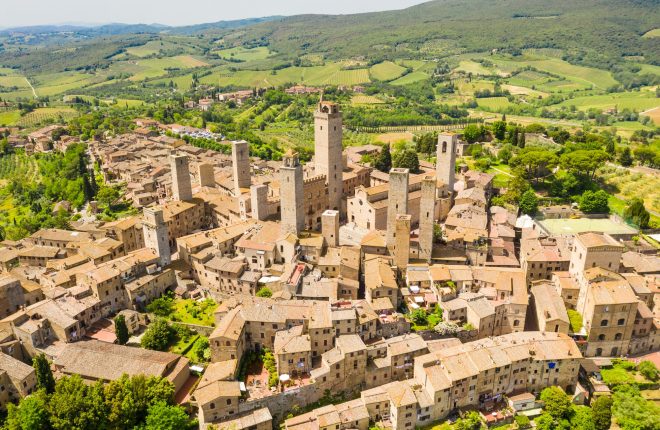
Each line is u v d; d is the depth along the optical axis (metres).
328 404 148.25
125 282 178.25
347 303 163.12
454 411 145.38
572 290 171.88
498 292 170.62
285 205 197.75
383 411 143.00
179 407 136.50
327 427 135.12
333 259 184.62
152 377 141.25
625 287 160.88
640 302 164.88
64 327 156.38
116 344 157.38
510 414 144.88
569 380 152.25
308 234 199.25
